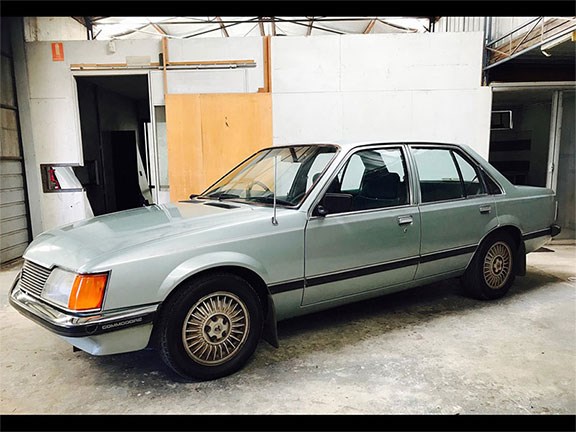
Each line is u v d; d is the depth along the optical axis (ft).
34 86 19.66
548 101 26.53
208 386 8.16
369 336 10.32
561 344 9.77
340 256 9.57
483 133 20.01
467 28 22.93
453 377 8.35
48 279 7.96
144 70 19.47
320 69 19.49
